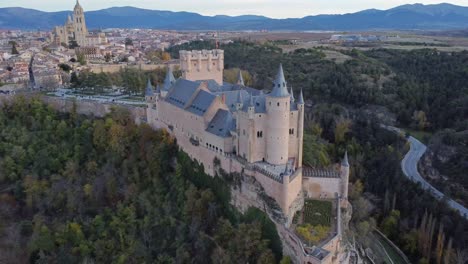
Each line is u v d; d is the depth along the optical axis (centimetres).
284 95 11719
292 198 11406
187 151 14800
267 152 12281
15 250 13238
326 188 12538
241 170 12275
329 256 9881
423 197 16200
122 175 15188
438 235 13575
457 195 17450
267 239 11244
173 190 14212
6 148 16562
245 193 12131
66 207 14600
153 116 16912
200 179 14150
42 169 15900
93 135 16638
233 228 11938
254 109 11925
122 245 12912
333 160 18600
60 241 13288
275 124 11888
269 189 11412
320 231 10806
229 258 11088
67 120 18312
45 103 19162
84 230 13512
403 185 17188
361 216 14850
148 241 12975
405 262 13762
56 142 17075
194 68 18150
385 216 16025
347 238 12288
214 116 13750
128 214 13712
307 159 14438
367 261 13000
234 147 12912
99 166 15812
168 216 13338
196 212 13000
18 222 14300
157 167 14988
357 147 19938
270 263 10738
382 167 18425
